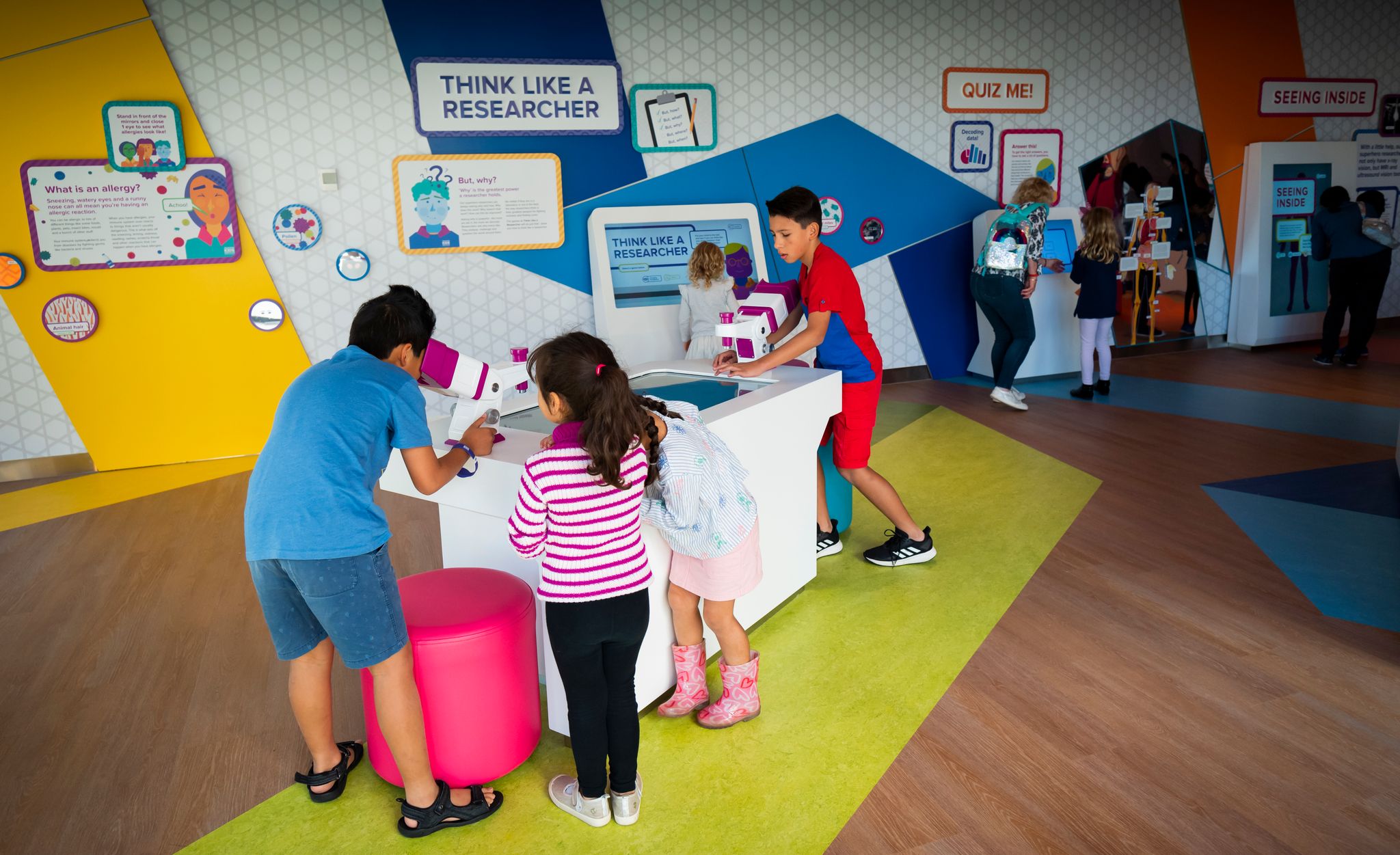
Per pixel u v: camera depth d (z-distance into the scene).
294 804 2.26
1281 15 7.45
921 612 3.19
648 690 2.57
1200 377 6.74
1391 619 2.99
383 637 1.96
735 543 2.29
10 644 3.10
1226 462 4.69
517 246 5.80
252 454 5.55
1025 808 2.14
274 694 2.78
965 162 6.90
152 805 2.25
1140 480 4.48
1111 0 6.98
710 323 5.35
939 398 6.48
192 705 2.72
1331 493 4.16
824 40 6.34
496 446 2.46
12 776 2.37
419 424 2.01
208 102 5.09
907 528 3.57
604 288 5.82
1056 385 6.74
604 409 1.84
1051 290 6.88
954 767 2.31
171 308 5.25
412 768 2.07
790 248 3.20
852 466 3.46
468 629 2.12
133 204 5.06
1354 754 2.30
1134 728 2.45
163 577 3.69
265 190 5.28
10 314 5.01
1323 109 7.74
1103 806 2.14
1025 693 2.64
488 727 2.20
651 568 2.47
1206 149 7.49
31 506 4.66
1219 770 2.25
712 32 6.05
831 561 3.68
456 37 5.47
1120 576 3.41
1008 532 3.90
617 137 5.95
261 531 1.90
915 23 6.54
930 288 7.04
